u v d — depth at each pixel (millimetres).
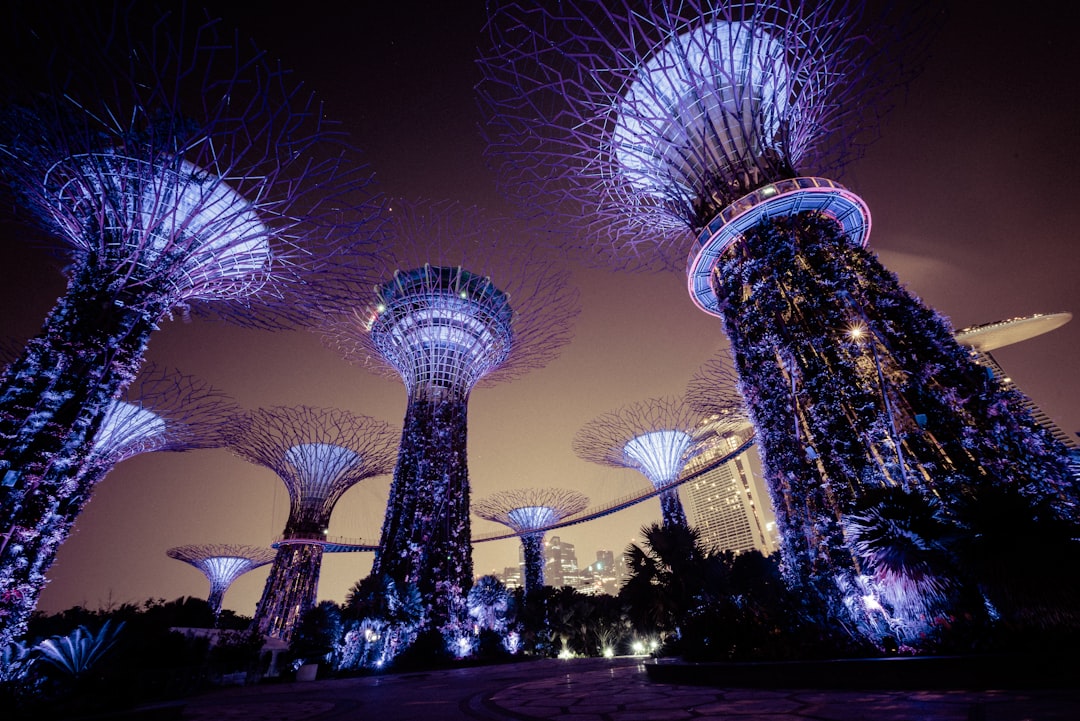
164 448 20766
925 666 6734
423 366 26656
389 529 23391
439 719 7707
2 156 9344
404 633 20906
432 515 23500
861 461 10141
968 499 7438
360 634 21125
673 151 14242
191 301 12305
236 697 13484
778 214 12984
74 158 9477
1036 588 6469
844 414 10641
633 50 11031
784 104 12648
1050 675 5898
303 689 15305
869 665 7203
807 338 11664
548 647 28453
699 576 14328
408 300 26312
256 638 22656
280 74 8883
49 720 6770
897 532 7863
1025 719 4293
